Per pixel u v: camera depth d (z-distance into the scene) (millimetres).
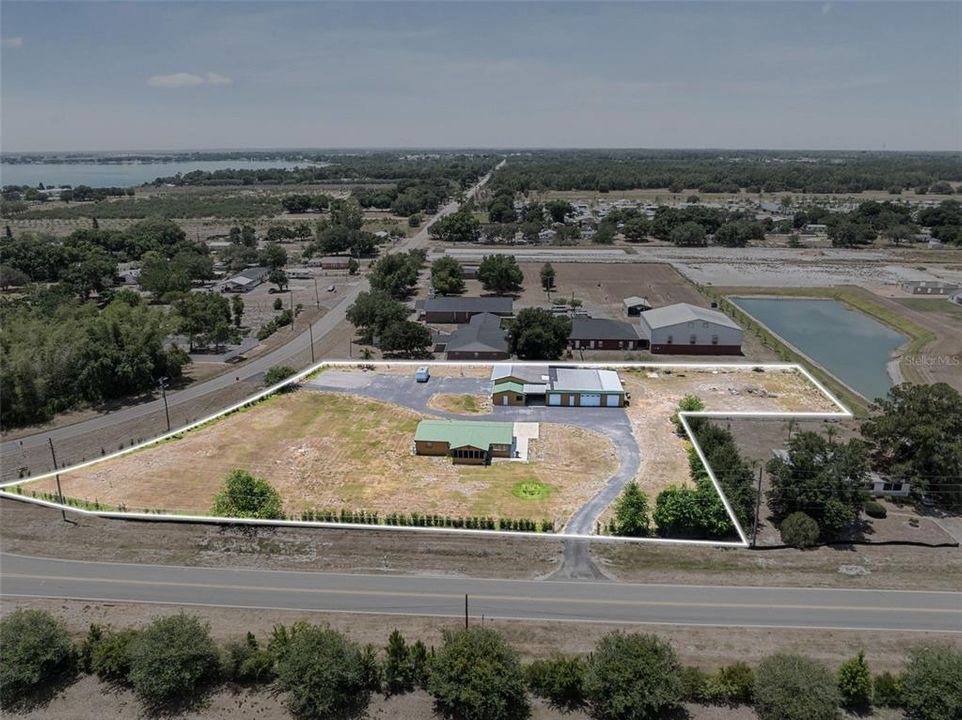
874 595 30844
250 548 34625
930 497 38844
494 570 32844
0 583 31750
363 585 31766
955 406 39406
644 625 29031
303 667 24625
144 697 25562
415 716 24703
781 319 83062
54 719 24578
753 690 24547
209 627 28719
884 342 73938
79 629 28828
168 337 71750
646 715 23875
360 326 75062
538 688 25812
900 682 24547
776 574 32344
